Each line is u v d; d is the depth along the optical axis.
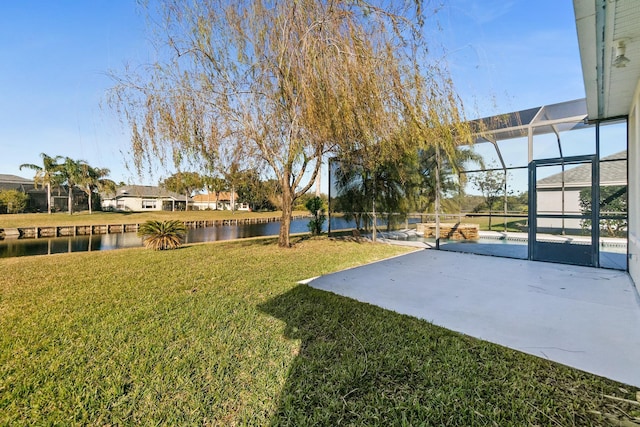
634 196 4.82
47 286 4.67
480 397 1.94
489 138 7.86
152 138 6.68
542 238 7.28
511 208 8.62
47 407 1.88
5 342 2.73
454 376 2.17
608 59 3.39
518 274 5.34
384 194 9.95
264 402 1.93
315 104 5.96
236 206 49.50
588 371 2.20
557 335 2.82
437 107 6.01
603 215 6.00
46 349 2.61
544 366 2.27
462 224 10.32
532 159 6.79
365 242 10.09
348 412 1.84
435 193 8.98
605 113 5.31
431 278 5.12
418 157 8.98
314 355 2.50
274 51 6.96
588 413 1.77
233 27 6.93
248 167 8.49
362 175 10.17
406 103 5.72
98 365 2.35
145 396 1.98
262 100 7.15
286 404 1.91
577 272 5.44
